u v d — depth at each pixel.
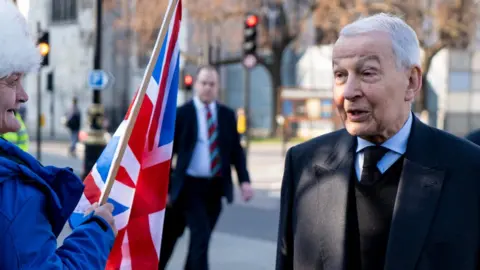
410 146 2.39
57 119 38.03
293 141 29.48
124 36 36.59
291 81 35.84
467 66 32.25
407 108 2.41
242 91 39.09
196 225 5.64
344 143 2.56
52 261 1.96
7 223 1.89
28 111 38.97
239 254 7.83
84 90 36.84
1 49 2.02
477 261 2.28
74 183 2.10
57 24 38.28
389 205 2.39
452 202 2.29
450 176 2.32
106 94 36.81
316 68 35.00
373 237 2.40
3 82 2.07
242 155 6.07
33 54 2.11
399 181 2.38
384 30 2.32
